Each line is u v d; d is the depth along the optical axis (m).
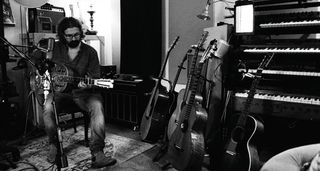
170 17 3.63
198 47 2.42
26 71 3.27
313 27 2.19
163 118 2.63
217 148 2.36
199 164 2.01
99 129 2.43
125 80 3.44
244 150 2.02
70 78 2.56
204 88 2.57
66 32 2.54
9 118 3.00
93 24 4.16
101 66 3.66
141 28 3.48
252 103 2.27
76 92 2.68
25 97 3.42
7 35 3.33
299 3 2.33
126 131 3.40
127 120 3.49
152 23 3.52
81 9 4.01
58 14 3.49
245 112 2.07
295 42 2.25
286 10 2.66
